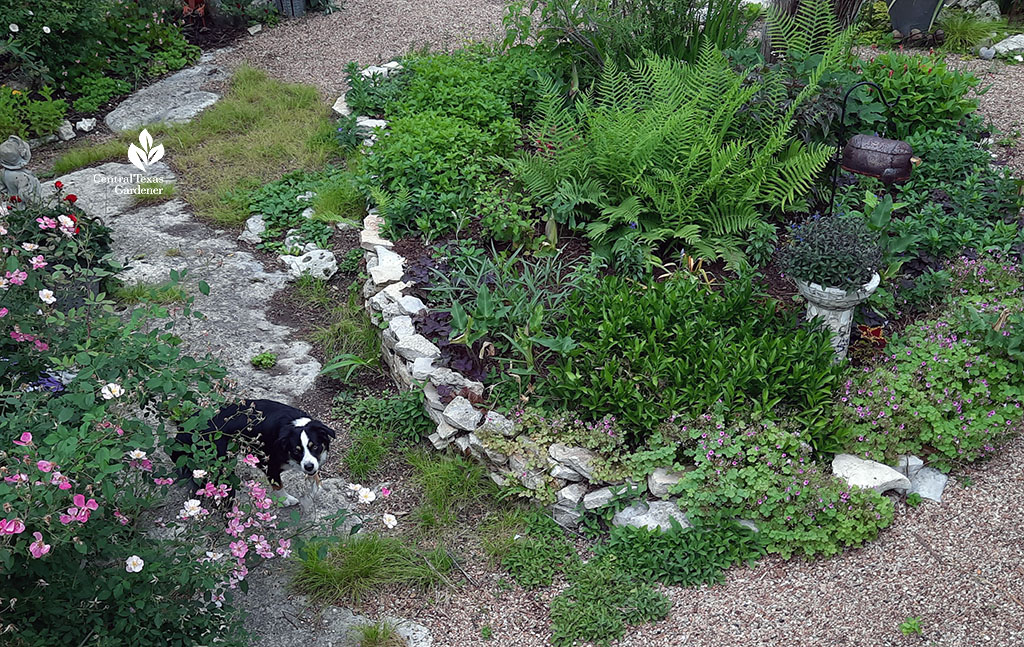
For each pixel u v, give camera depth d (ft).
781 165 21.84
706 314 18.31
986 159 24.22
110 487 10.68
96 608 11.75
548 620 14.26
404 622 14.25
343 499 16.72
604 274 21.17
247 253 24.61
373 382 19.84
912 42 35.58
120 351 12.69
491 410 17.26
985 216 21.97
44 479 10.17
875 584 14.37
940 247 20.85
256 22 40.09
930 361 17.48
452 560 15.40
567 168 22.85
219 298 22.58
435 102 28.48
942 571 14.46
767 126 23.39
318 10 41.39
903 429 16.38
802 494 15.06
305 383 19.84
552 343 17.28
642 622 14.06
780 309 18.97
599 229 21.38
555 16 28.89
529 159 23.75
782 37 26.35
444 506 16.46
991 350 17.87
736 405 16.34
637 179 21.43
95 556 11.82
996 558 14.60
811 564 14.90
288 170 28.53
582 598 14.30
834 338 17.74
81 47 34.22
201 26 39.45
